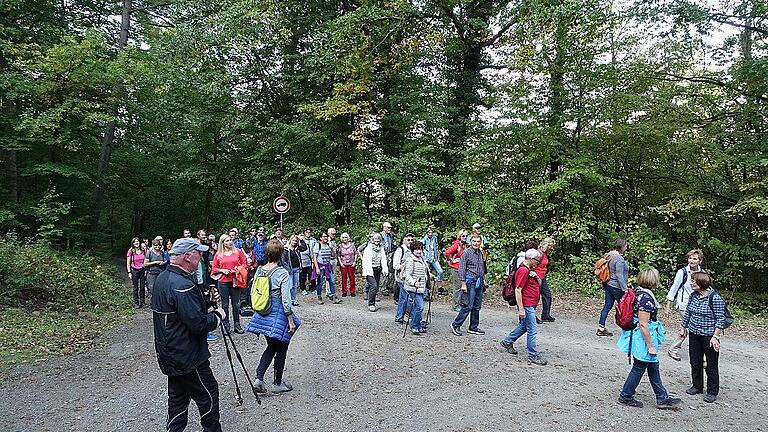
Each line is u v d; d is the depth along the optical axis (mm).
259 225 20156
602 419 5801
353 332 9867
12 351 8227
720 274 15852
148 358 8148
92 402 6180
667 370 7781
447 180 17609
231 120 20078
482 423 5617
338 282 17297
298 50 20766
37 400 6246
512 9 17703
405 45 19094
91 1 21406
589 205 16766
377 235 12500
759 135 15508
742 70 14680
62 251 17656
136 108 20109
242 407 5941
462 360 8008
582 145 16469
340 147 19641
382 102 19328
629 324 6172
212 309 5277
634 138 15695
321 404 6090
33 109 17438
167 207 28891
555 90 16031
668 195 16188
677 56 15859
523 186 17734
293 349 8594
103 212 28812
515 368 7645
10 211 16609
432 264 13805
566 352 8625
